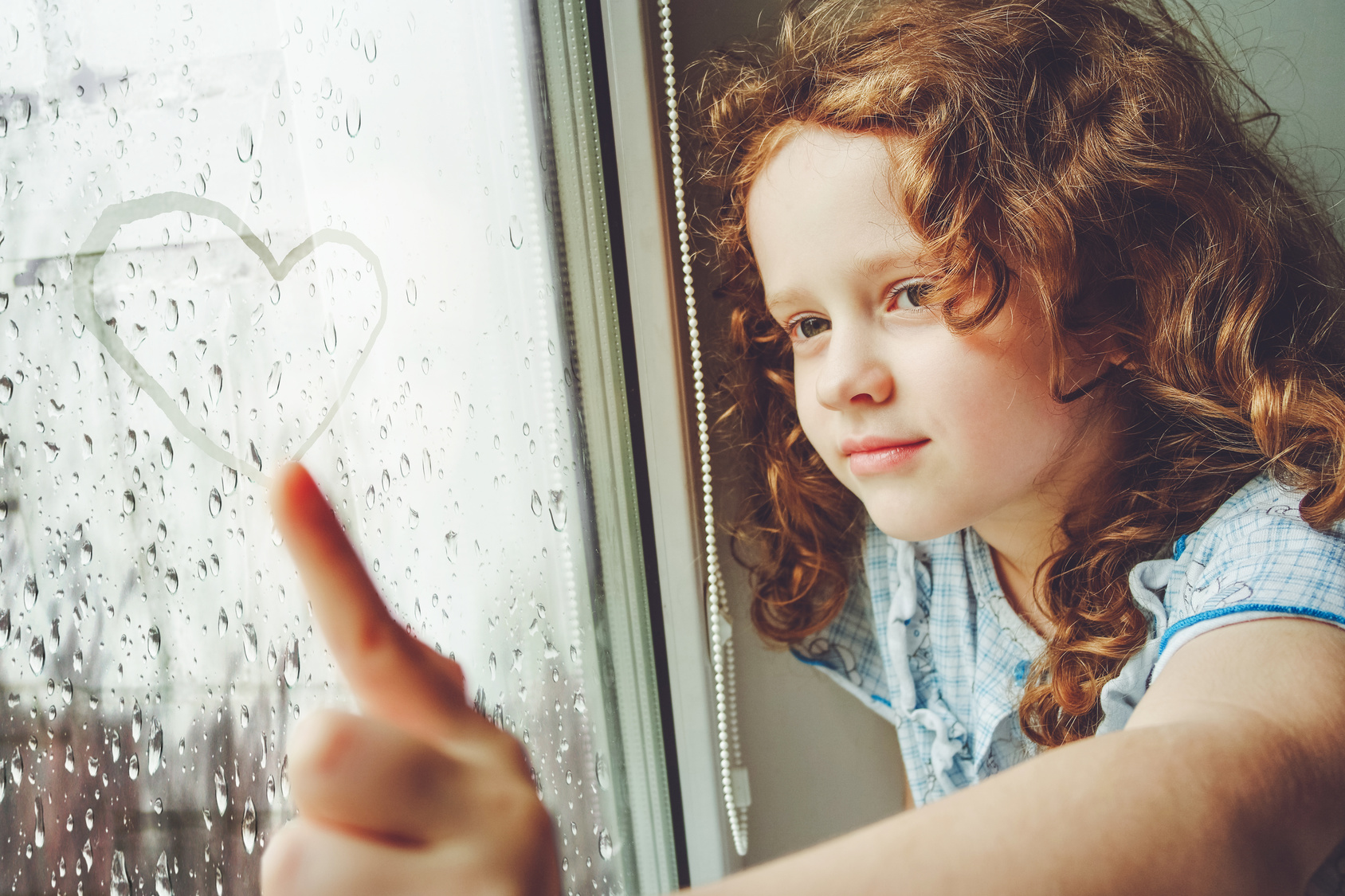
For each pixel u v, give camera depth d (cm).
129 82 37
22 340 33
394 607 50
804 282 59
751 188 63
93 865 36
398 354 52
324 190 46
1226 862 27
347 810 21
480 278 59
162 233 38
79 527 35
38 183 34
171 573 39
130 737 37
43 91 34
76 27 35
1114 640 59
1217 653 42
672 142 68
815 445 65
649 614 72
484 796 23
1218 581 51
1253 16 75
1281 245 64
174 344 39
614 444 70
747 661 79
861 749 86
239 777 42
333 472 46
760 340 76
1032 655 71
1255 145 71
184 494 39
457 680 25
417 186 53
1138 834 27
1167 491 60
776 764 81
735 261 73
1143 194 59
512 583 62
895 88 56
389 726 22
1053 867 26
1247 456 61
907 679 76
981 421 56
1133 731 31
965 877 25
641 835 71
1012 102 58
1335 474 54
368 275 49
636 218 68
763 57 71
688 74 72
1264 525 53
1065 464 60
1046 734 64
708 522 73
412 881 21
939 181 55
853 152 56
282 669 44
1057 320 56
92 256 36
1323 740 34
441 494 55
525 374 63
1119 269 59
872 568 80
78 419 35
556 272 64
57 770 35
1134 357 60
